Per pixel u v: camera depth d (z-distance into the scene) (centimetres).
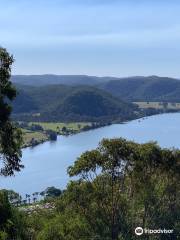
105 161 5244
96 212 5403
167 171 5841
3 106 2984
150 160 5466
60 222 4719
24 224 4178
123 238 5556
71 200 5462
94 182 5428
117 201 5447
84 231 4703
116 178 5350
